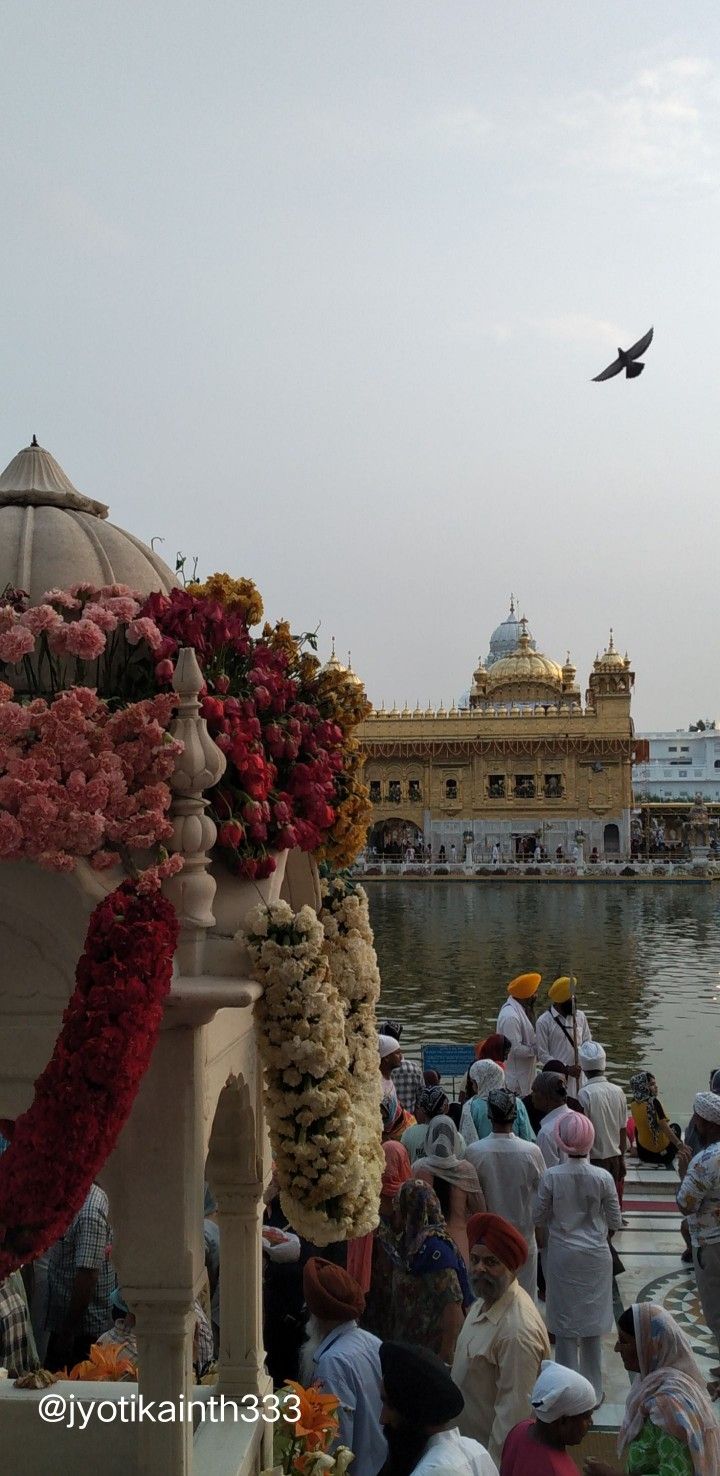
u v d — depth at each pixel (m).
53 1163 3.36
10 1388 5.08
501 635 125.94
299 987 4.04
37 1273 6.92
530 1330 5.86
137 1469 4.52
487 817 91.50
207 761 3.98
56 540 4.63
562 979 13.93
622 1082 21.59
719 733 131.12
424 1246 6.25
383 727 93.19
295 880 5.12
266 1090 4.20
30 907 3.93
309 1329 5.86
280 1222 9.30
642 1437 4.99
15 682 4.30
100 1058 3.39
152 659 4.32
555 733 90.38
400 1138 9.42
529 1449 4.84
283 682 4.82
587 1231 7.98
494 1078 10.24
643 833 98.12
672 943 45.41
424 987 34.78
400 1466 4.38
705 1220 7.88
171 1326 3.92
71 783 3.78
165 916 3.65
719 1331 7.82
